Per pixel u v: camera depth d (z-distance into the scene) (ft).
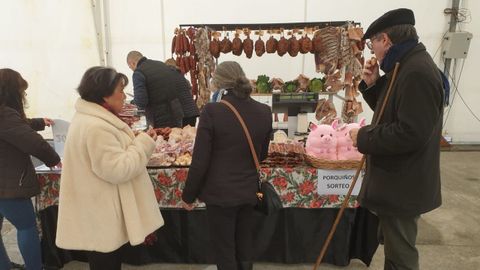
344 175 6.89
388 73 4.77
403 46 4.56
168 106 10.65
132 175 4.92
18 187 5.91
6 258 6.54
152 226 5.46
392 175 4.72
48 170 7.05
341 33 10.36
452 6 16.25
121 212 5.11
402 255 5.02
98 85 4.72
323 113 10.69
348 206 7.14
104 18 16.35
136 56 11.46
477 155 16.46
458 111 17.58
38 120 7.09
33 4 14.44
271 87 11.44
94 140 4.60
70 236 4.99
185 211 7.47
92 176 4.83
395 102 4.57
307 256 7.63
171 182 6.99
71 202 4.96
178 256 7.81
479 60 16.89
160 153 7.12
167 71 10.59
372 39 4.83
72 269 7.71
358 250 7.60
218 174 5.24
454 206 11.05
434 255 8.28
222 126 5.09
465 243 8.82
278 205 5.81
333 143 6.88
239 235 5.77
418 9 16.43
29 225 6.37
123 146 4.98
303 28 11.20
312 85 10.86
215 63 12.34
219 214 5.40
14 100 5.85
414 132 4.25
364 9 16.52
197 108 11.56
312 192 7.04
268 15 16.65
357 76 10.23
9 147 5.82
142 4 16.34
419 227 9.68
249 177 5.36
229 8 16.57
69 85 15.62
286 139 8.11
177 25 16.67
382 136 4.49
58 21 14.96
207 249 7.67
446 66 16.80
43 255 7.46
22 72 14.74
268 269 7.62
